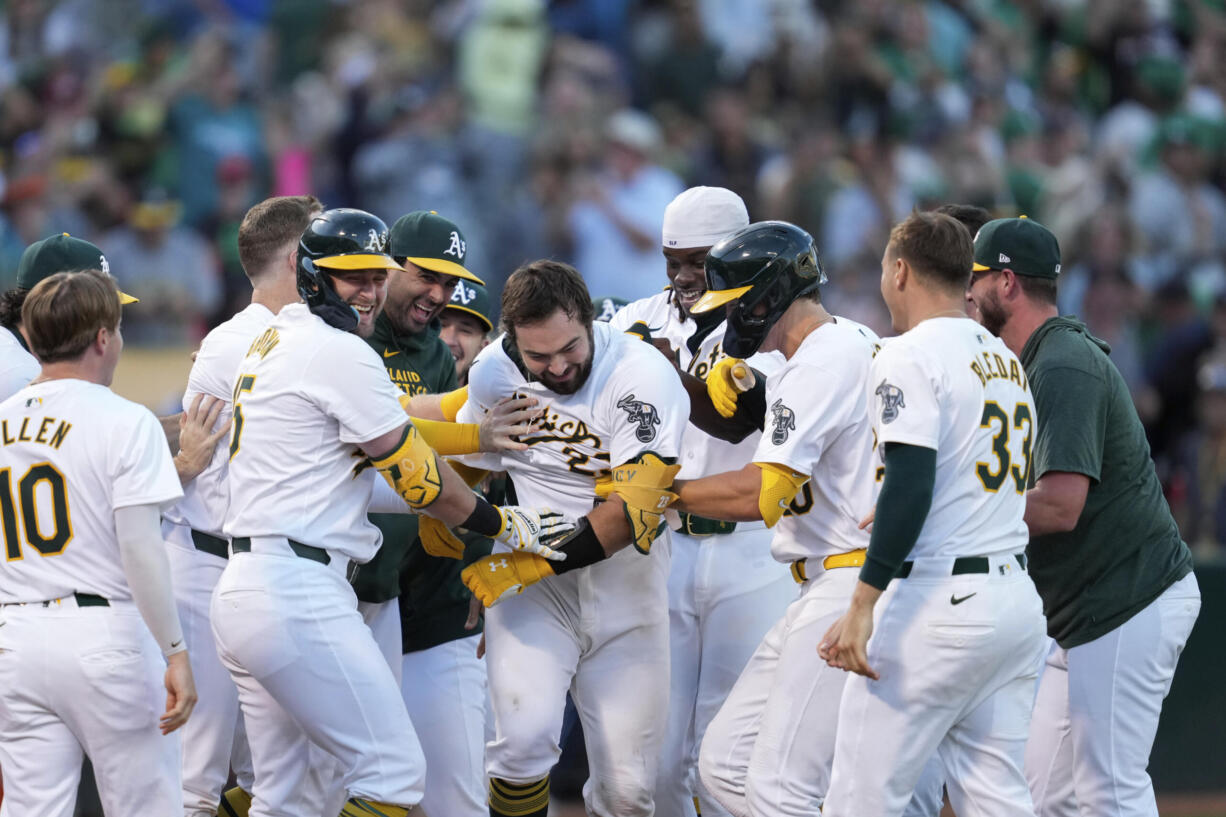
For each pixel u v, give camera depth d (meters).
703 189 18.33
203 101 38.31
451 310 20.25
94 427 14.69
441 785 18.14
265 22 44.59
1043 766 17.55
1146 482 16.86
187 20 42.53
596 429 16.31
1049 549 16.89
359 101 39.47
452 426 16.56
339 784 17.52
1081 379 16.22
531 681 16.64
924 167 41.88
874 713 14.56
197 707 17.17
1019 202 43.66
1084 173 42.94
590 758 17.28
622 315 20.20
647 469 15.88
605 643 17.05
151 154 37.75
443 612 18.25
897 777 14.56
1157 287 39.44
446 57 42.22
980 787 14.89
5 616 14.81
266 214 17.38
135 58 41.78
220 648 15.56
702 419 17.11
